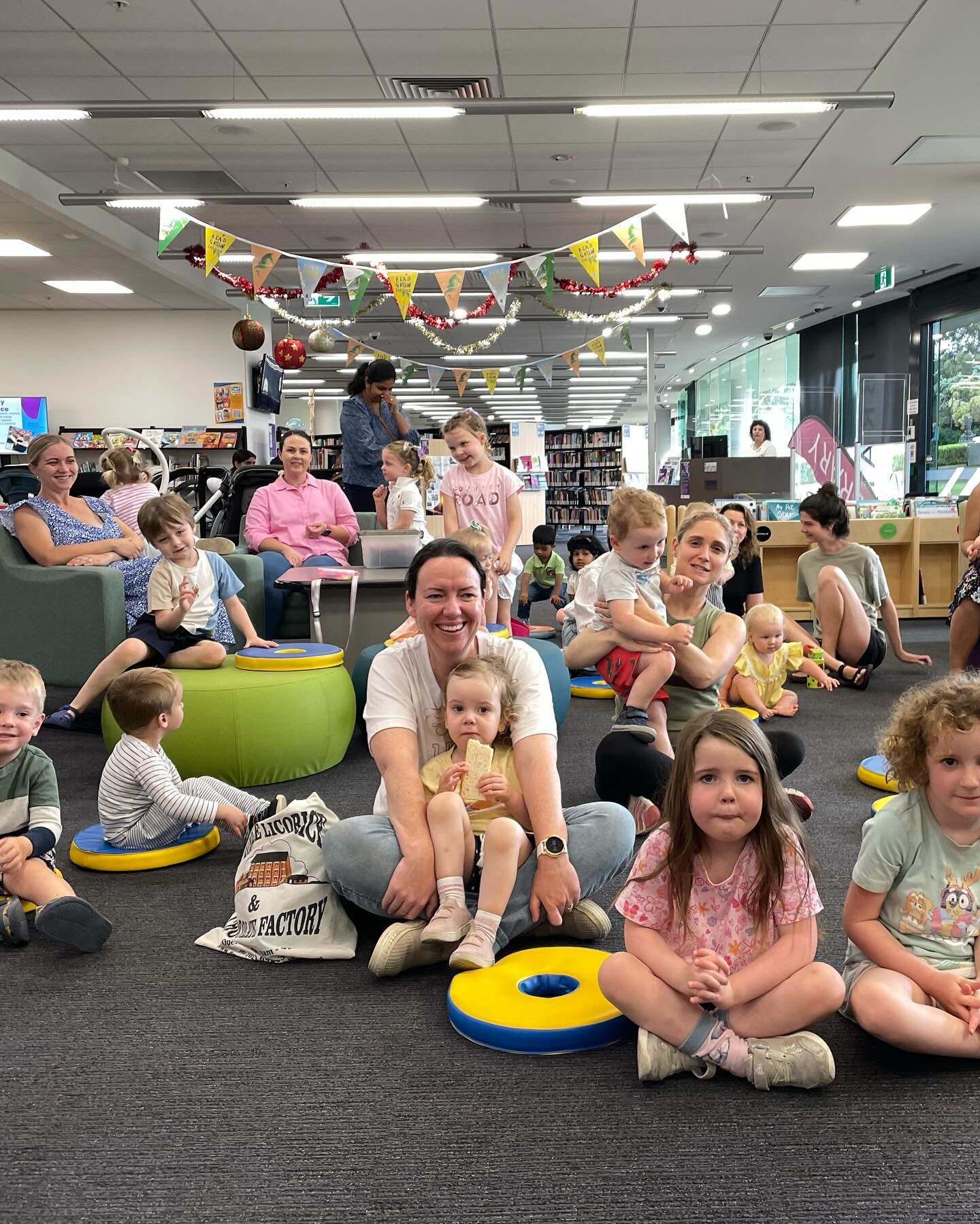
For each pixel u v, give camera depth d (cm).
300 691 356
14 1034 181
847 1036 175
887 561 825
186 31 594
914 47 625
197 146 784
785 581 820
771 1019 158
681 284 1295
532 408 2766
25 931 222
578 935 218
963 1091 155
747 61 644
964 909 166
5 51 620
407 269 1152
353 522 580
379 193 895
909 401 1338
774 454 1145
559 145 785
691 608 310
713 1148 141
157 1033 181
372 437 678
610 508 297
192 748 340
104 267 1057
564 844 203
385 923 234
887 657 637
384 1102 155
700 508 305
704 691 306
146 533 404
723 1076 162
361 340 1608
